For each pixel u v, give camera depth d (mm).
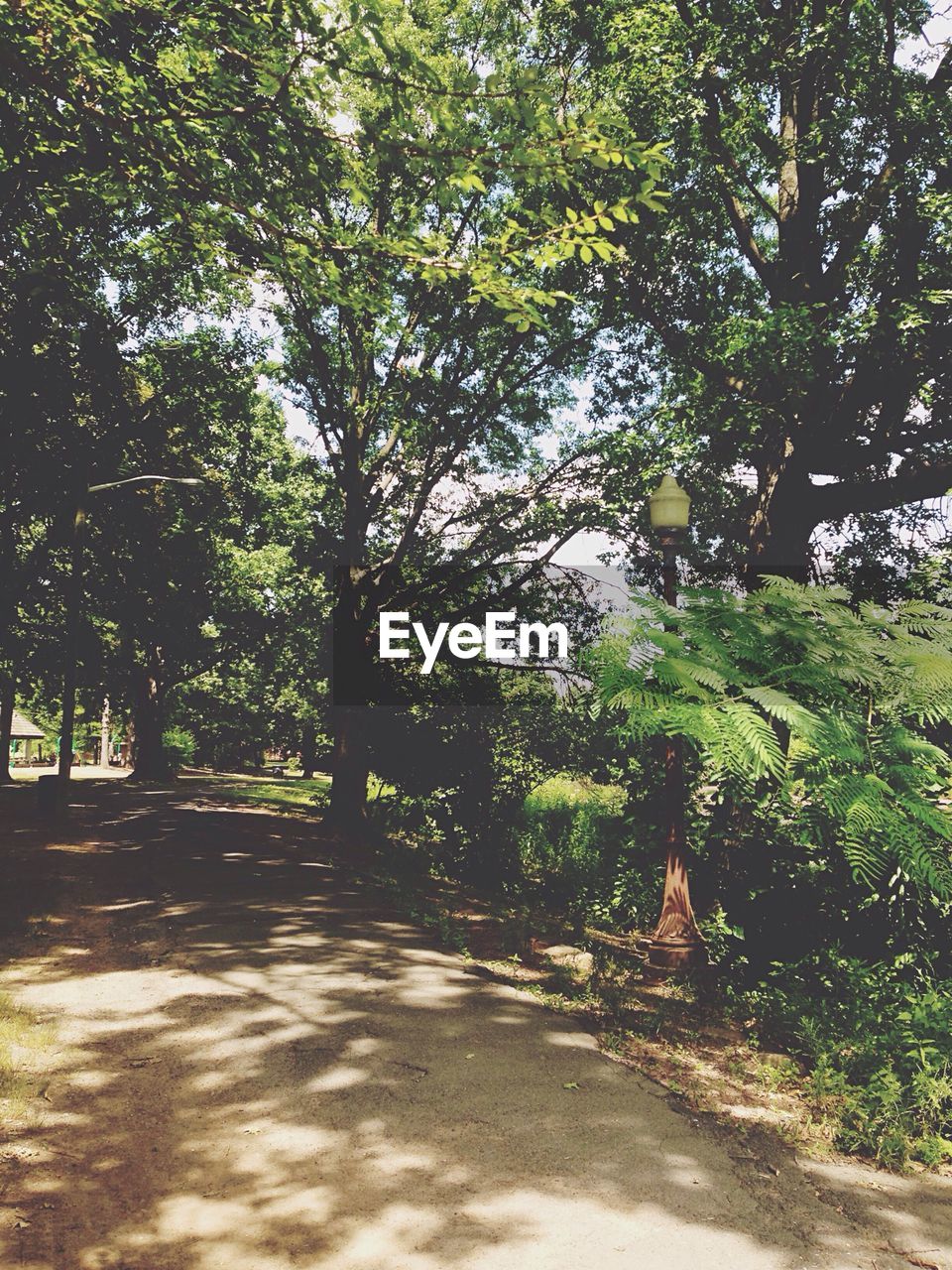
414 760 17609
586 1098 5824
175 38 7699
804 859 9242
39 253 13148
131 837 18547
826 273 14820
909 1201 4781
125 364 22078
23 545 26266
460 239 17266
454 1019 7277
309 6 6676
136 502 25641
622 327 18328
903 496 15148
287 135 7574
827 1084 6109
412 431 20203
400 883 14094
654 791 11492
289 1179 4688
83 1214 4293
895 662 7391
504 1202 4504
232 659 38531
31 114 8828
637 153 6961
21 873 13445
